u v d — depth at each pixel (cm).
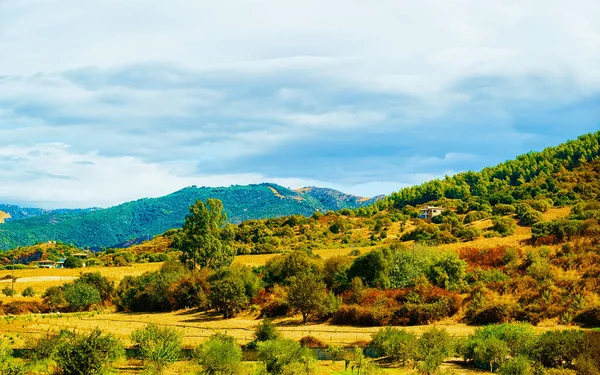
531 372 2805
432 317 5097
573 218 8475
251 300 6606
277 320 5806
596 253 5950
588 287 4950
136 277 8588
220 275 7162
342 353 3731
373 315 5219
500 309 4838
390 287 6219
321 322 5528
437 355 3131
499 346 3180
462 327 4794
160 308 7481
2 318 6794
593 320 4397
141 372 3169
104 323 6241
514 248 6838
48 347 3422
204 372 3038
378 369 3147
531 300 5022
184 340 4697
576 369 2803
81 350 2945
